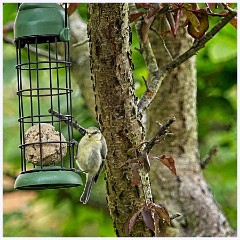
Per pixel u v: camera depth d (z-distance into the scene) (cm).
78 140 1289
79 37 1269
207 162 1170
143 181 941
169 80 1170
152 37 1169
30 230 1448
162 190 1154
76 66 1259
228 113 1434
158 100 1175
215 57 1373
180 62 988
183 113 1173
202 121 1445
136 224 950
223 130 1452
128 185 946
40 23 974
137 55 1381
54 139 997
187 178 1162
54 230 1488
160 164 1161
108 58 934
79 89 1268
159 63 1172
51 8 984
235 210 1412
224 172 1421
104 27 930
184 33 1166
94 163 975
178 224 1135
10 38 1310
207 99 1426
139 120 948
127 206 952
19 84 1031
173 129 1170
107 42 931
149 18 941
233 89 1419
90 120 1318
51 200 1406
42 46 1358
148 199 948
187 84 1175
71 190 1380
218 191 1417
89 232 1430
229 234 1145
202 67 1409
